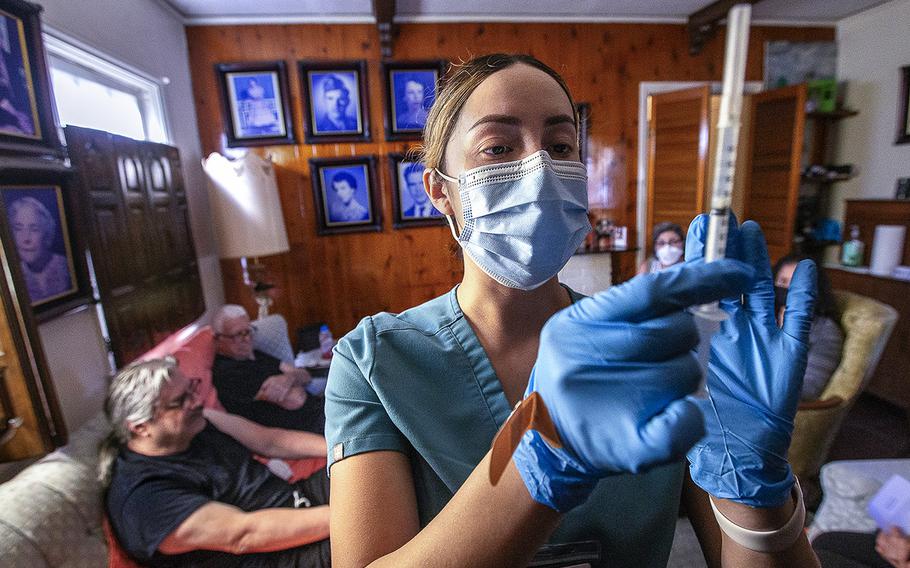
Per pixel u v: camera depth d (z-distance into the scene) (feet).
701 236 1.45
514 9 10.30
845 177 11.39
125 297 6.32
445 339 1.74
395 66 10.40
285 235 9.61
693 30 11.00
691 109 10.80
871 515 3.86
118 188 6.35
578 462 0.94
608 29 11.05
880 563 3.73
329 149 10.63
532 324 1.77
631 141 11.62
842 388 6.31
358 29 10.28
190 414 5.04
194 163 9.79
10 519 3.73
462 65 1.86
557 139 1.80
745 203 12.10
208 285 10.07
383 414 1.56
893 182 10.77
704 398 1.00
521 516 1.00
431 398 1.61
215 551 4.42
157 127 8.53
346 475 1.43
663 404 0.93
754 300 1.51
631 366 0.94
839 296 7.23
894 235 9.71
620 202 11.89
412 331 1.73
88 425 5.20
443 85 1.90
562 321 1.04
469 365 1.69
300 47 10.16
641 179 11.80
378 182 10.93
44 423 4.19
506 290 1.78
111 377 5.84
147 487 4.45
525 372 1.70
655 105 11.34
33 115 5.08
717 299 0.99
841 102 11.91
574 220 1.83
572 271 11.68
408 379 1.61
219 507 4.43
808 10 11.14
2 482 4.67
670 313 0.97
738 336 1.49
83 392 5.85
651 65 11.34
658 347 0.94
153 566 4.33
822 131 12.00
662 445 0.85
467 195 1.79
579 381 0.95
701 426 0.88
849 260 10.84
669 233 9.98
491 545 1.00
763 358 1.44
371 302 11.37
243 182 8.80
